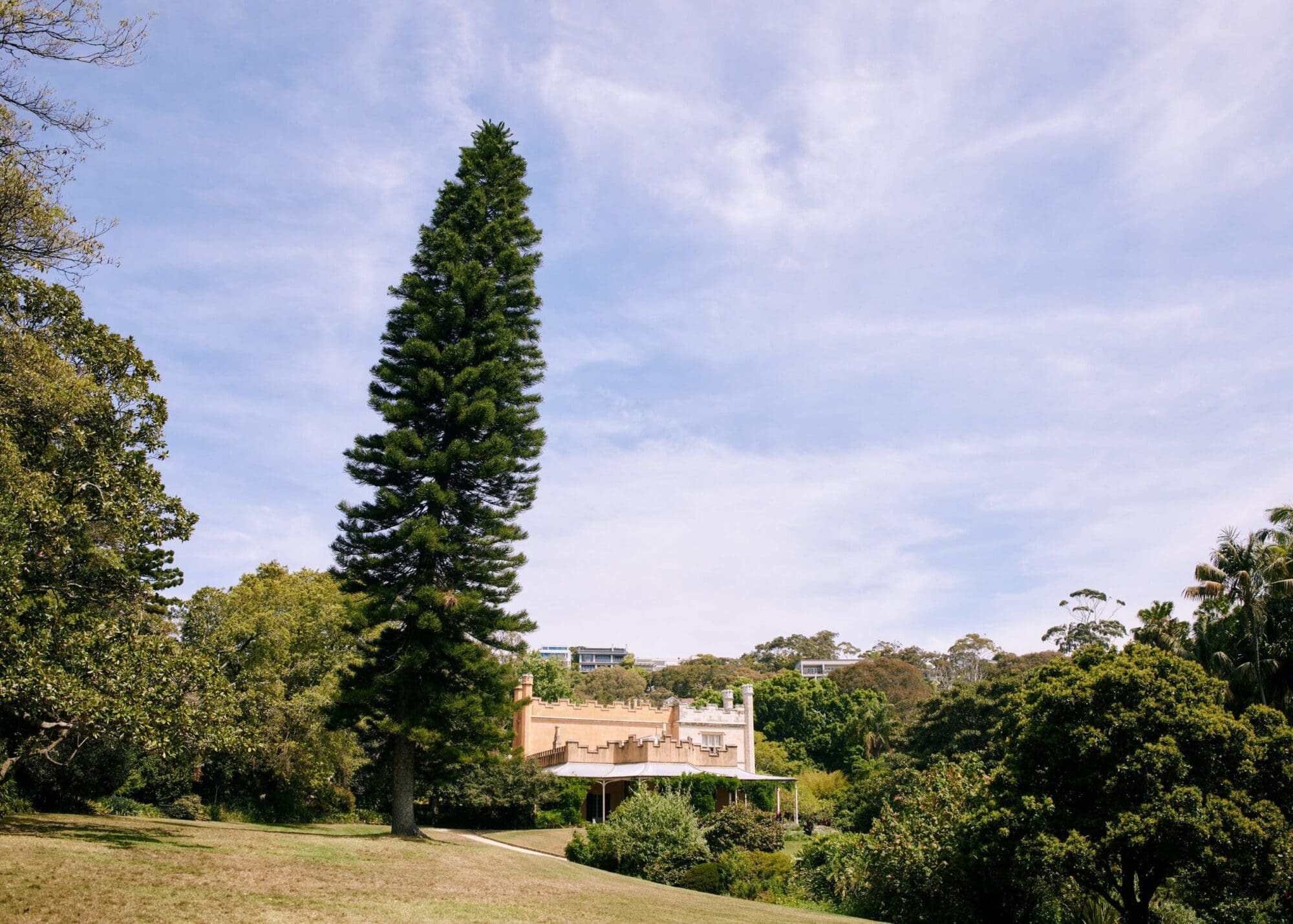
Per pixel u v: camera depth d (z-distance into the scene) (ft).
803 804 138.41
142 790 81.71
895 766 133.28
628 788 115.85
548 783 110.93
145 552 57.06
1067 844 45.44
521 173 83.92
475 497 77.10
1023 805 48.70
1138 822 44.24
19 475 44.14
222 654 82.43
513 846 87.20
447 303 76.74
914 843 58.39
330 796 102.63
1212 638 86.33
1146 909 47.42
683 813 74.74
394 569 73.72
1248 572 84.28
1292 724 78.48
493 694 72.23
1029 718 52.08
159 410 56.75
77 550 49.75
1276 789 46.83
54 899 30.04
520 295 80.43
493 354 77.66
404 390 76.13
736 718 149.89
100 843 43.62
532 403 80.23
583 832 79.10
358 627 72.08
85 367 54.44
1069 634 176.04
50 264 44.50
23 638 42.98
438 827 106.83
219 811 86.28
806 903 65.92
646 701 155.12
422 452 74.13
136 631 50.49
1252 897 44.96
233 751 53.78
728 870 70.13
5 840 39.93
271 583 91.45
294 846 52.42
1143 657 50.70
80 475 50.80
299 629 91.71
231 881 37.96
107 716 42.55
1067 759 48.91
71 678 41.98
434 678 71.36
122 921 28.84
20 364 47.03
